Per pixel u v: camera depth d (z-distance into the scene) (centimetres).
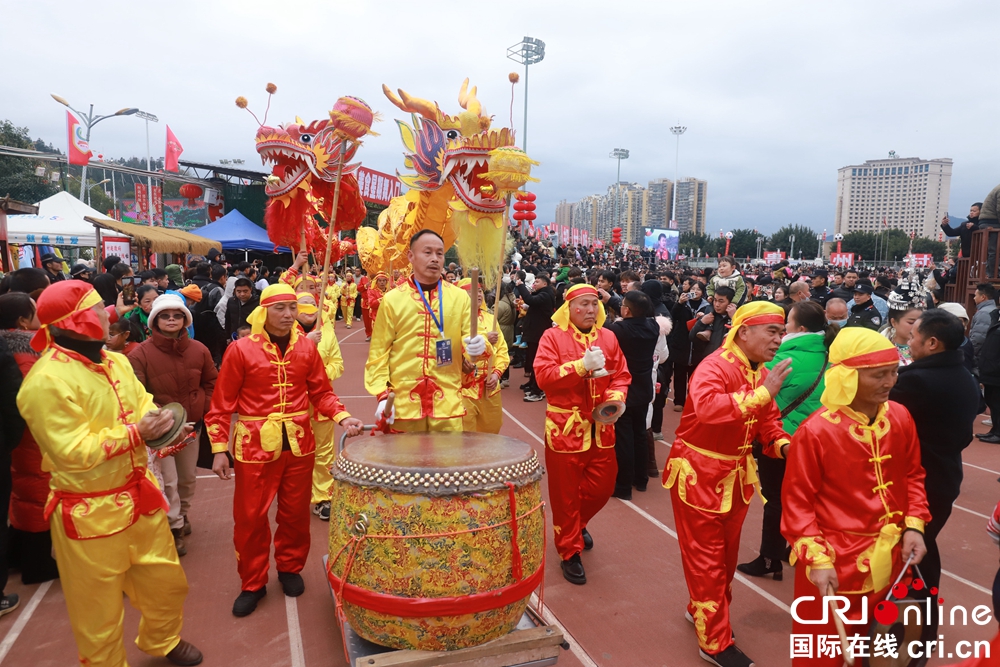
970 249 1170
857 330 282
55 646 369
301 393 402
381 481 289
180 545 479
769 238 9612
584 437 438
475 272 346
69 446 280
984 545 527
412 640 292
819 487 288
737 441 341
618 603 423
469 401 444
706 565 346
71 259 2050
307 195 688
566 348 438
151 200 2494
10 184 3481
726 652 344
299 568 425
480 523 288
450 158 579
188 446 494
